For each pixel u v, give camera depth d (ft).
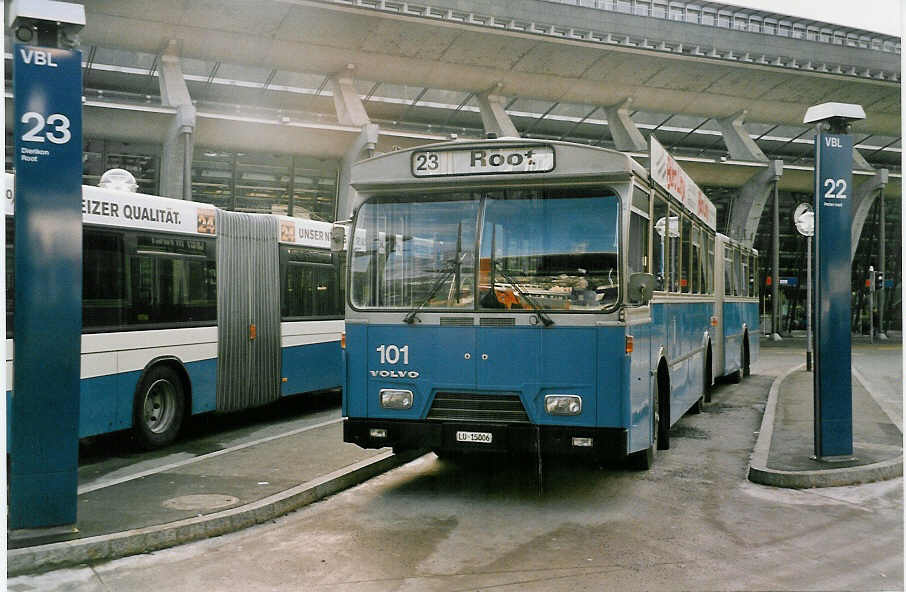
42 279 18.45
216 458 28.04
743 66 130.11
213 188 112.47
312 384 42.11
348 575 16.85
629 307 22.15
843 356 27.35
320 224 43.55
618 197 22.17
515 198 22.81
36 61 18.28
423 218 23.44
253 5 100.53
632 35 122.83
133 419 30.83
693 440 33.99
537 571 17.02
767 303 176.24
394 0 107.76
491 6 113.80
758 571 17.06
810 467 26.02
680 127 153.58
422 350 23.04
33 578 16.78
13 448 18.30
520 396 22.30
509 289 22.52
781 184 161.48
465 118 135.85
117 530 18.84
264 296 38.58
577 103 135.95
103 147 102.63
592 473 27.09
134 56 108.37
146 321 31.58
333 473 25.18
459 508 22.41
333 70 117.60
